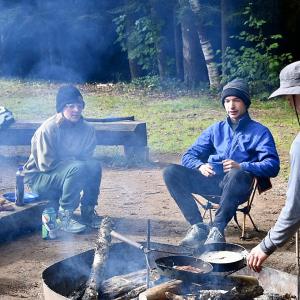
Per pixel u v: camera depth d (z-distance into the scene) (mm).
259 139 5227
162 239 5496
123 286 3820
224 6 17141
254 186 5266
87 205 5824
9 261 4996
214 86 16844
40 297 4297
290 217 2914
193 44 17844
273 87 16359
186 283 3510
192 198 5359
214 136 5438
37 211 5801
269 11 17469
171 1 19125
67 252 5191
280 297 3631
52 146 5734
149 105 14875
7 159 9102
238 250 3963
